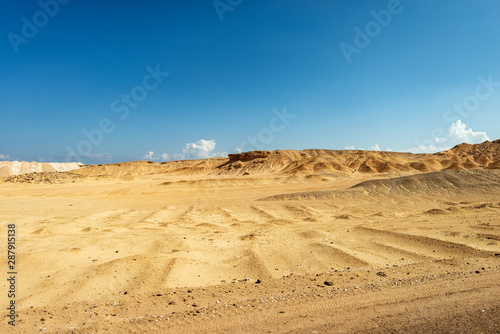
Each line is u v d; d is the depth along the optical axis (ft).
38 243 61.31
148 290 33.55
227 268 45.24
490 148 570.46
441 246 51.88
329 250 52.85
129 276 38.65
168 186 268.41
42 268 42.32
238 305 25.84
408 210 115.24
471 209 96.78
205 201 171.01
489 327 19.02
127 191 233.76
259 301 26.76
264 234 70.95
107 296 32.35
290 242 61.46
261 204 145.69
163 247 58.59
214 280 39.52
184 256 48.73
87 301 30.53
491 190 136.05
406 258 47.67
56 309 27.02
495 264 37.52
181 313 24.48
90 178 329.72
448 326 19.62
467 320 20.29
